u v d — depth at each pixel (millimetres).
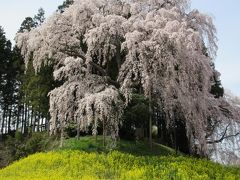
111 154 16625
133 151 18969
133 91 19750
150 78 17656
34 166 15750
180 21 19609
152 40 17562
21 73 37531
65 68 18672
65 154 16859
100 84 19156
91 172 14367
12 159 25141
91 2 19844
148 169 14523
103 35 18812
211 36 20500
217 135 23172
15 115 43875
